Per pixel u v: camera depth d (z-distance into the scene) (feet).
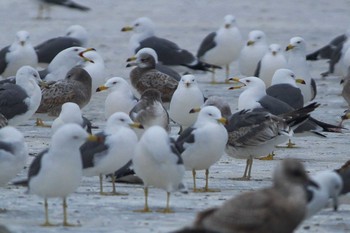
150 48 79.97
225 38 91.56
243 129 53.83
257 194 32.96
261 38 89.56
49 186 40.32
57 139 40.29
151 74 74.43
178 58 88.17
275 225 32.65
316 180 39.17
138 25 91.91
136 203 45.68
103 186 50.31
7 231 38.45
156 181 43.24
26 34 84.53
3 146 45.16
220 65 93.91
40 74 76.69
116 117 47.32
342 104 79.77
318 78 94.43
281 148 63.72
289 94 67.05
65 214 40.65
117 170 49.62
